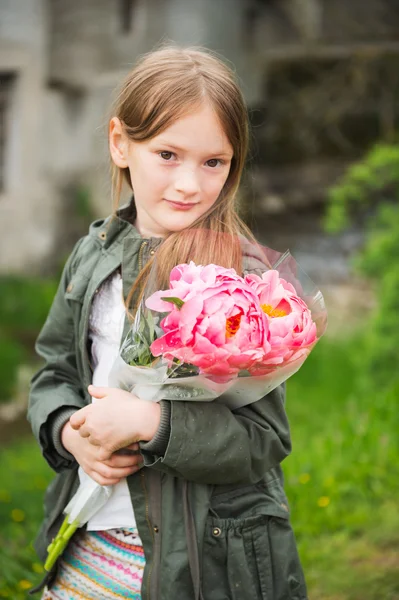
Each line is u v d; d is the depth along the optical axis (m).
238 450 1.77
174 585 1.78
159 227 1.97
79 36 11.63
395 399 5.09
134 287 1.90
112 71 11.52
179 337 1.64
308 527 3.65
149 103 1.82
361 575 3.24
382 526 3.71
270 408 1.89
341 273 11.25
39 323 10.65
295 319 1.68
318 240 11.66
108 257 2.00
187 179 1.82
